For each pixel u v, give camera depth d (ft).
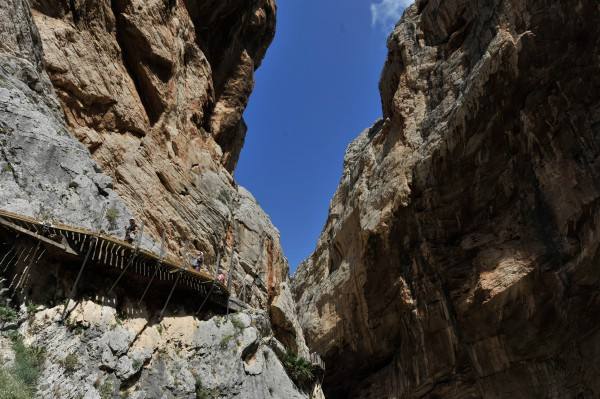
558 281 74.38
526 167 81.30
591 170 71.56
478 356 85.10
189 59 81.10
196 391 42.93
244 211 82.23
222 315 51.47
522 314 78.33
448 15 104.68
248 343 49.34
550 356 77.66
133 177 58.75
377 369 113.29
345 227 118.93
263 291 76.07
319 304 125.18
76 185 44.16
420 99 104.78
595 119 73.31
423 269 94.12
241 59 99.86
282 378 53.52
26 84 48.01
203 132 81.97
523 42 75.05
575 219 71.77
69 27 59.26
